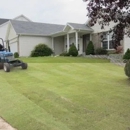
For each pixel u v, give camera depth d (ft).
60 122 14.76
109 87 24.56
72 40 77.92
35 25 88.89
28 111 16.89
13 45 84.58
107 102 18.79
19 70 37.29
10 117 15.89
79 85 25.61
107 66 43.78
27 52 79.46
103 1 14.37
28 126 14.25
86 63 47.85
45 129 13.69
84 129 13.67
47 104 18.35
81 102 18.78
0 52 38.42
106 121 14.80
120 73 35.37
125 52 52.60
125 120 14.94
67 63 47.11
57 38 85.10
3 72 35.65
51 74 33.68
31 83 26.84
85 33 71.10
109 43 62.08
